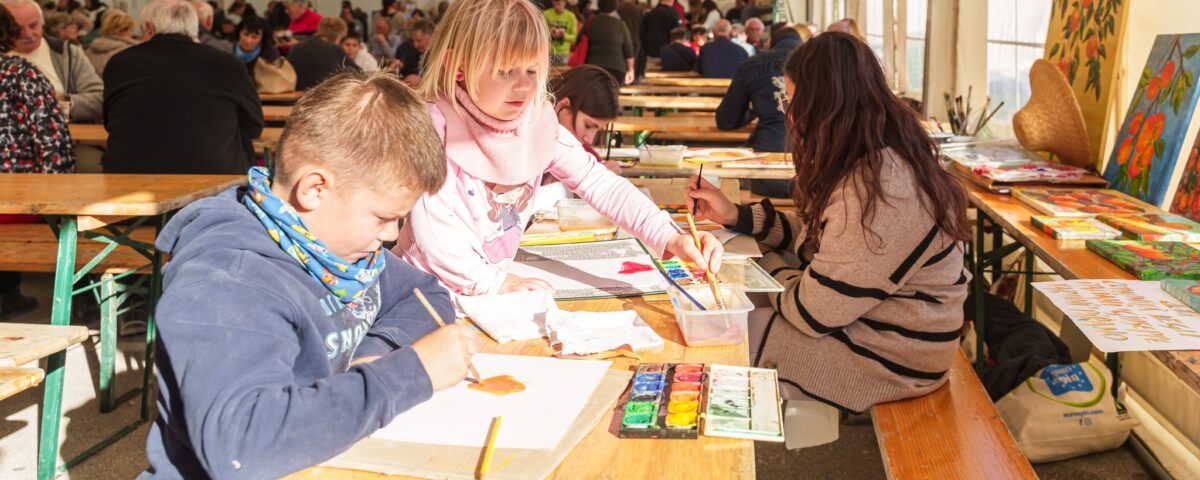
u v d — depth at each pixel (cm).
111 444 337
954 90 658
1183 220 299
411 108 132
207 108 462
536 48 198
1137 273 245
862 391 248
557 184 333
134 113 455
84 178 356
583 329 182
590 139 361
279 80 790
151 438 137
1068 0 445
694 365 165
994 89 598
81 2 1448
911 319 243
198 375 118
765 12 1480
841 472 323
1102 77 400
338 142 127
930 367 249
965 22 637
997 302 379
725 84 909
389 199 130
